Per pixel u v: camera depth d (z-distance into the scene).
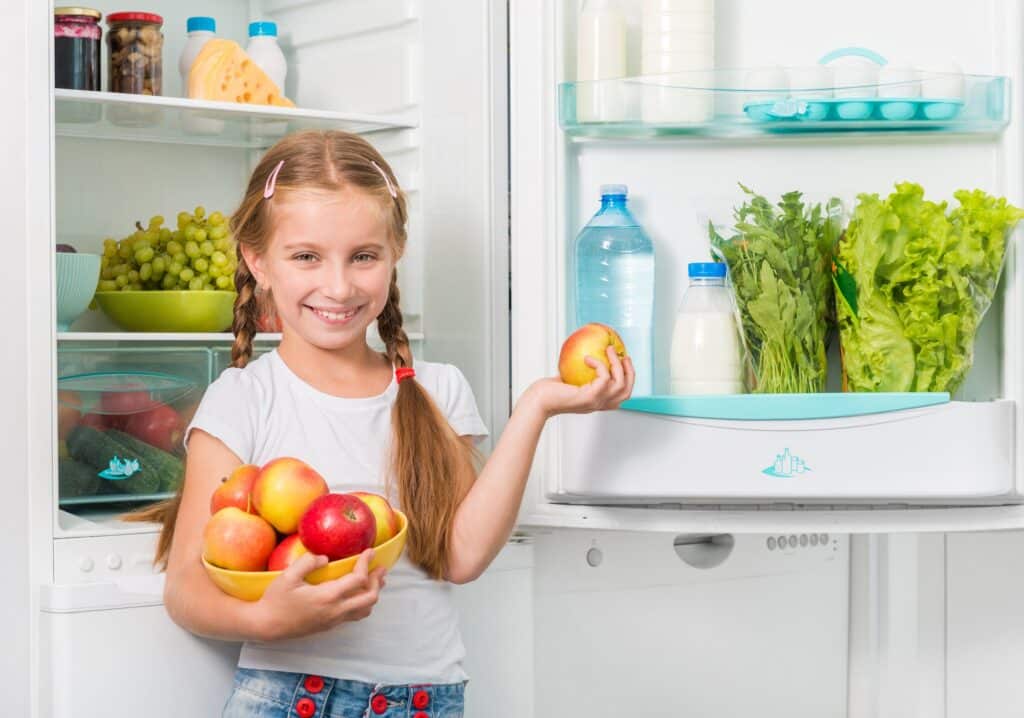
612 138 1.76
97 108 1.85
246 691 1.49
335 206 1.46
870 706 2.36
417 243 2.02
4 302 1.55
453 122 1.93
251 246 1.53
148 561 1.61
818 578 2.33
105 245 1.99
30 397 1.55
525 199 1.75
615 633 2.06
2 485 1.55
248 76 1.97
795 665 2.30
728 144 1.79
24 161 1.55
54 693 1.51
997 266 1.69
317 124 2.01
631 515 1.73
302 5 2.21
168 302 1.90
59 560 1.56
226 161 2.29
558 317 1.75
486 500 1.51
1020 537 2.27
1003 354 1.74
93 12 1.84
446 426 1.57
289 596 1.26
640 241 1.74
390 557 1.33
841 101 1.67
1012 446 1.70
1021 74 1.70
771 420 1.67
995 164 1.75
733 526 1.71
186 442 1.53
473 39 1.88
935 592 2.33
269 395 1.53
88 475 1.75
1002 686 2.29
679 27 1.73
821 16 1.81
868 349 1.69
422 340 2.01
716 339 1.71
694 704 2.17
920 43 1.79
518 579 1.83
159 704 1.55
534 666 1.96
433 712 1.50
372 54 2.08
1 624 1.55
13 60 1.56
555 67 1.75
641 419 1.68
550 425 1.74
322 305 1.48
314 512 1.28
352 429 1.53
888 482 1.67
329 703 1.46
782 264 1.70
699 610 2.17
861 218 1.68
